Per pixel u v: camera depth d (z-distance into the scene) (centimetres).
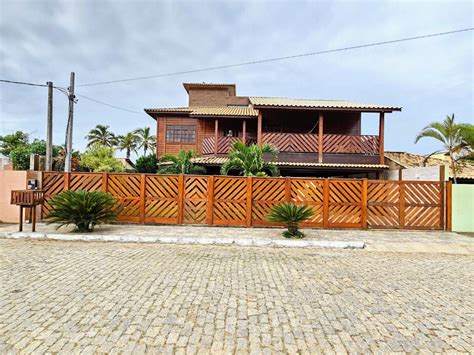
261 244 679
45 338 252
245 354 236
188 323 285
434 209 848
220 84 2220
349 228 841
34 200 715
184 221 841
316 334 271
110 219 757
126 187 847
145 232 744
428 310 329
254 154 1059
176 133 1856
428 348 250
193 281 410
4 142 2434
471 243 708
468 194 851
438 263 553
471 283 433
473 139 1232
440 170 949
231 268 484
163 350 238
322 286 403
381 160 1383
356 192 841
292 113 1580
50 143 1133
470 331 282
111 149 2081
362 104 1462
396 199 847
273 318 301
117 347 241
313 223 838
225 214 838
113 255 549
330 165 1350
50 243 652
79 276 419
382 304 344
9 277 409
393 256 602
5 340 247
